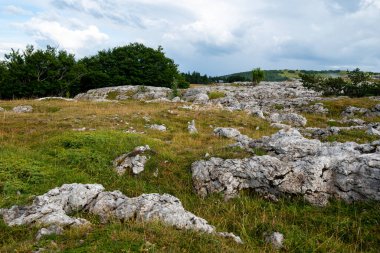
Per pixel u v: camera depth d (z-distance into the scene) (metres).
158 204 11.49
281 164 14.55
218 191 14.62
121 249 8.44
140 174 16.17
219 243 9.59
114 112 32.09
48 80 67.25
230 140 22.22
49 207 11.39
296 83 70.94
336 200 13.48
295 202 13.57
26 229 10.32
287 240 10.95
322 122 34.09
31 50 66.50
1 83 64.56
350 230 11.73
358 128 28.64
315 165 14.08
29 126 25.31
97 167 16.52
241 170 14.88
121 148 18.06
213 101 47.91
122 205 11.60
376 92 49.25
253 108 42.59
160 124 28.09
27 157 16.91
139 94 57.28
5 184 13.59
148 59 80.38
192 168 15.98
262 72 72.12
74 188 12.61
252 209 13.28
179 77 84.38
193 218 10.96
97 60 80.44
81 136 19.52
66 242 9.15
